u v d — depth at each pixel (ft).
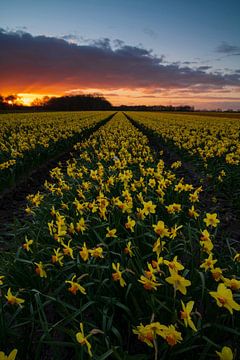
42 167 35.91
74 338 6.70
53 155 42.06
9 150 33.63
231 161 25.95
